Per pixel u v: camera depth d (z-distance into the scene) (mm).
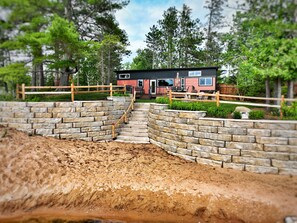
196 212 5328
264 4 5211
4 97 9297
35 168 6555
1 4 6344
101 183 6352
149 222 5129
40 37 8414
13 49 7965
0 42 7395
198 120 7645
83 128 9438
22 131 8469
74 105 9227
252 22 5762
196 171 7012
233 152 6938
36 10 7434
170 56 30328
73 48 10102
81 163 7320
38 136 8523
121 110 11156
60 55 10617
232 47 13438
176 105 8789
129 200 5766
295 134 6152
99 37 14758
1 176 6047
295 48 5625
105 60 29125
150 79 18641
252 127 6656
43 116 8719
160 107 9125
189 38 25453
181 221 5141
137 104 12773
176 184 6289
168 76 18000
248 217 4980
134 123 10992
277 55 6215
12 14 6816
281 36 5680
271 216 4879
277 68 6758
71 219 5254
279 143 6320
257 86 13242
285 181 6035
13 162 6551
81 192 5984
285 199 5277
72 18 11016
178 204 5559
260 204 5211
